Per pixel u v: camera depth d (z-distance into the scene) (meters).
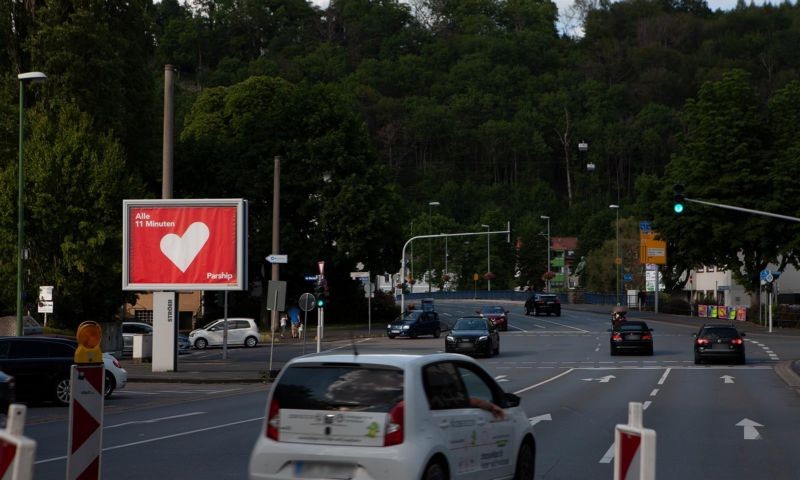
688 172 94.25
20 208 50.12
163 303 49.34
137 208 49.53
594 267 158.75
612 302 158.38
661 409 30.83
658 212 96.88
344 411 13.05
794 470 18.77
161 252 49.34
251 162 96.88
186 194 94.62
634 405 9.74
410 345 73.25
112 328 66.94
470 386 14.68
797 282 127.19
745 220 92.06
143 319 97.31
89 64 73.50
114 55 74.50
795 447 22.08
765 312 92.00
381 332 91.00
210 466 18.98
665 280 130.88
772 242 92.44
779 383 41.72
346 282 106.12
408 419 12.87
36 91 72.94
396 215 98.88
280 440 13.30
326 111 98.62
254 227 95.62
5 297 64.50
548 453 20.78
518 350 68.69
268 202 97.75
